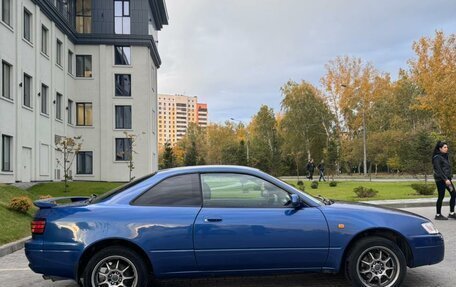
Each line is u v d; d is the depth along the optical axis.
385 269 5.49
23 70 25.84
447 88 29.11
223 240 5.29
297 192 5.62
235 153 63.38
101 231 5.22
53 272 5.26
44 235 5.31
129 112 38.81
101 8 38.31
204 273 5.36
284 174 60.53
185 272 5.32
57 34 32.59
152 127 41.94
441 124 30.44
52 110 30.78
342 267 5.61
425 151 31.28
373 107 64.62
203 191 5.53
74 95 37.31
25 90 26.69
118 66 38.38
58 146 31.48
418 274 6.54
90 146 37.62
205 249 5.28
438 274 6.53
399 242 5.73
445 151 11.96
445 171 11.85
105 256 5.23
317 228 5.39
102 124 37.78
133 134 37.31
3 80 23.61
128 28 38.59
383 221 5.54
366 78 62.12
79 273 5.34
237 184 5.59
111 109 38.09
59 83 32.88
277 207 5.51
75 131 37.34
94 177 37.59
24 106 25.89
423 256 5.60
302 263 5.41
